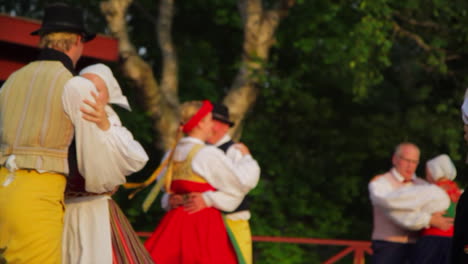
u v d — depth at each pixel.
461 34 16.08
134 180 17.47
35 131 4.63
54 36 4.95
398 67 20.14
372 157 19.95
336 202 19.09
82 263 4.94
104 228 5.02
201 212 7.26
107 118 4.81
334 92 20.14
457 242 5.06
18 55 7.46
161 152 15.71
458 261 5.04
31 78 4.79
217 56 19.70
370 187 9.51
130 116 16.02
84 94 4.68
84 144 4.69
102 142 4.71
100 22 18.56
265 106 19.39
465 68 17.52
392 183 9.47
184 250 7.18
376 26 14.43
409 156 9.38
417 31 16.95
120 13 13.70
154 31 19.14
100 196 5.10
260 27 15.33
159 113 15.09
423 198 9.06
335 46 15.93
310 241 11.24
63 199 4.83
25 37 7.14
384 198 9.23
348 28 16.41
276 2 17.83
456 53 16.72
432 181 9.50
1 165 4.75
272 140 18.89
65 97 4.67
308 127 19.72
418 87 19.73
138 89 14.49
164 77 15.61
